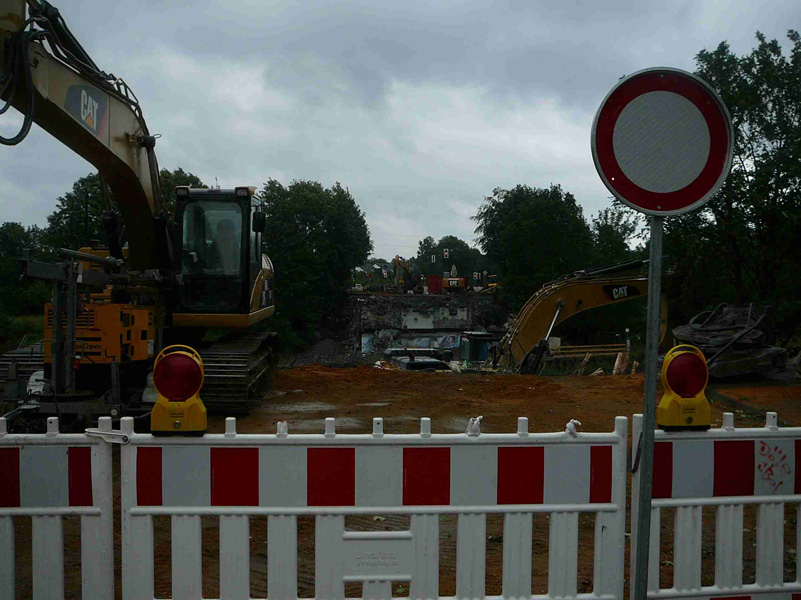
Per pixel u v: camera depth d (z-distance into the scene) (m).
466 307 68.50
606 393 14.00
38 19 7.07
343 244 71.94
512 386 14.78
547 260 55.66
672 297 25.36
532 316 23.97
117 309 9.48
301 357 43.59
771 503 3.82
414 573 3.61
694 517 3.75
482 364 29.89
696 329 15.20
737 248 21.44
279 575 3.57
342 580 3.59
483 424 10.67
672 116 3.35
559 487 3.66
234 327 12.51
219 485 3.55
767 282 21.61
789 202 19.98
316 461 3.56
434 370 26.44
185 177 55.69
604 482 3.69
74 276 8.84
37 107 7.54
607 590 3.70
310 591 4.54
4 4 6.70
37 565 3.56
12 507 3.54
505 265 58.56
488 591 4.38
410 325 67.94
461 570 3.63
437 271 137.25
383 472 3.59
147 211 10.54
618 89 3.31
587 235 56.66
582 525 6.11
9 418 8.35
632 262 23.23
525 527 3.65
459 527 3.63
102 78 8.54
